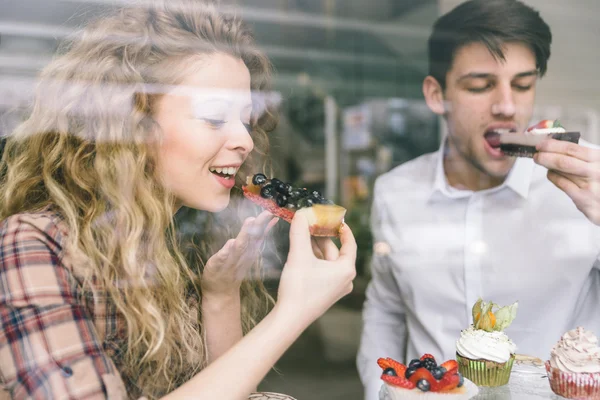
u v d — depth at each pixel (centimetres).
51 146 117
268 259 150
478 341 160
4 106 139
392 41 256
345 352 239
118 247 113
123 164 117
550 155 189
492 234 209
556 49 212
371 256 234
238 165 133
